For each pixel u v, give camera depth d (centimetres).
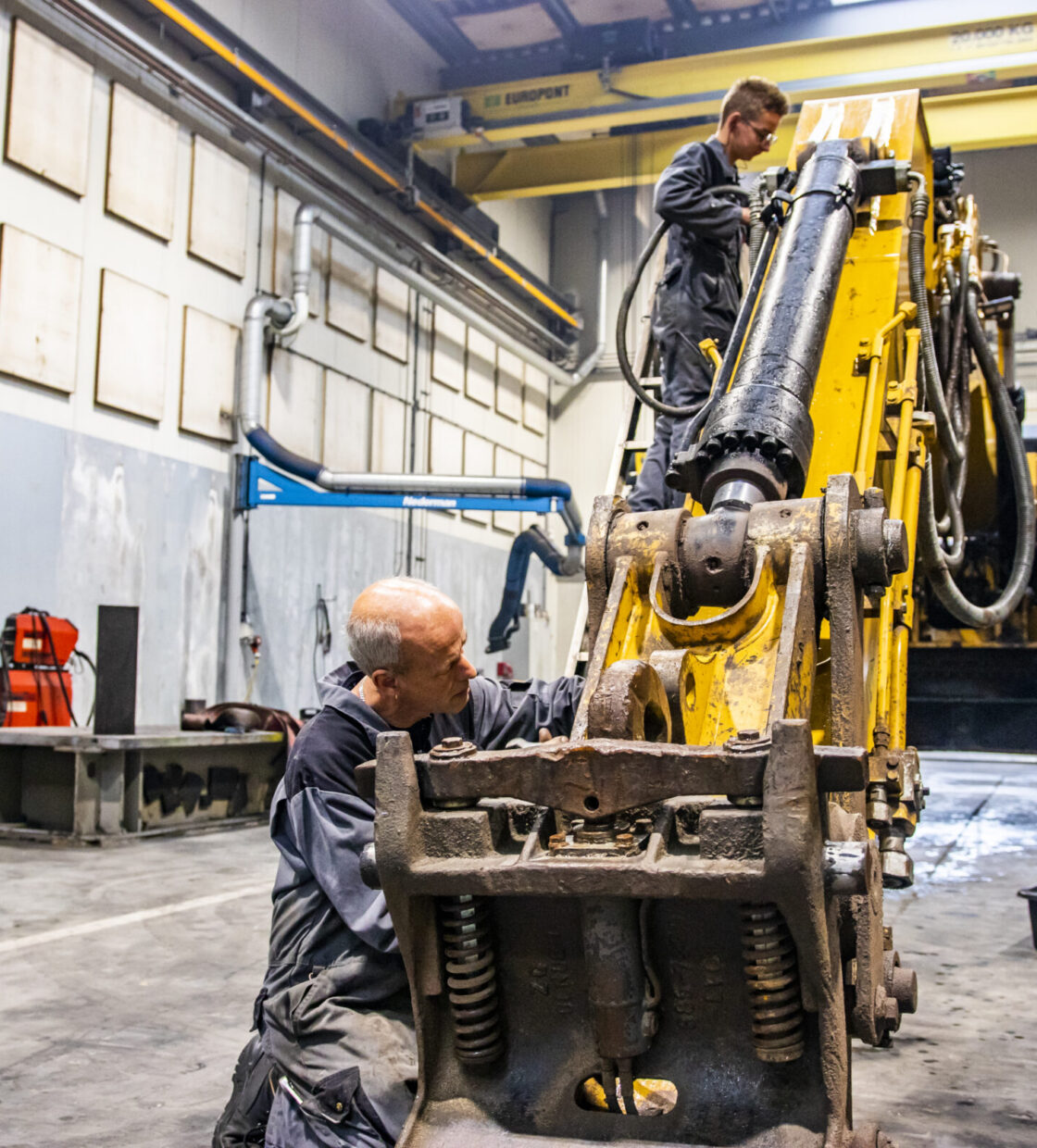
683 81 1327
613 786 144
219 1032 298
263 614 1166
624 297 365
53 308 934
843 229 315
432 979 159
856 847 144
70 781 664
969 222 514
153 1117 239
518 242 1762
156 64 1037
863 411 307
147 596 1020
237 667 1123
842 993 155
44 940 405
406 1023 185
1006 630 818
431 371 1509
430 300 1509
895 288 341
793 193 331
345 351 1330
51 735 643
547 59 1532
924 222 367
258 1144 191
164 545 1041
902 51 1248
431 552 1501
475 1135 156
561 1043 162
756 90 396
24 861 579
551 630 1847
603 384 1838
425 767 153
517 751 150
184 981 349
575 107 1376
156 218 1045
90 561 961
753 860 137
